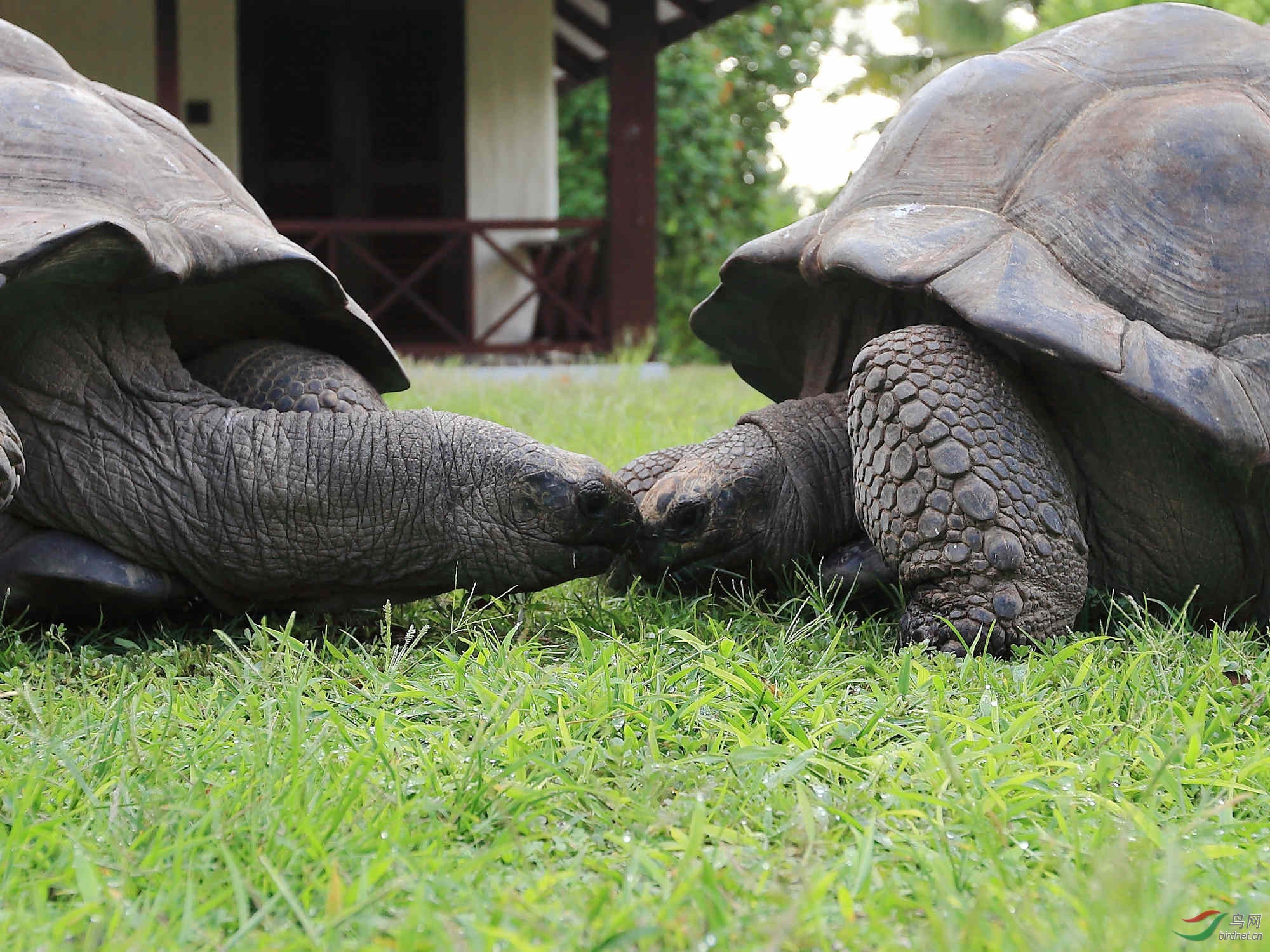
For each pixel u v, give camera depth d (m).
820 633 2.92
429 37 11.10
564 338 11.57
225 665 2.72
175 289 2.97
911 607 2.90
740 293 3.61
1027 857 1.69
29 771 1.91
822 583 3.19
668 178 19.00
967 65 3.32
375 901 1.48
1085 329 2.75
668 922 1.44
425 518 3.03
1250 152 3.03
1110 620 3.00
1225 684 2.46
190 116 10.80
